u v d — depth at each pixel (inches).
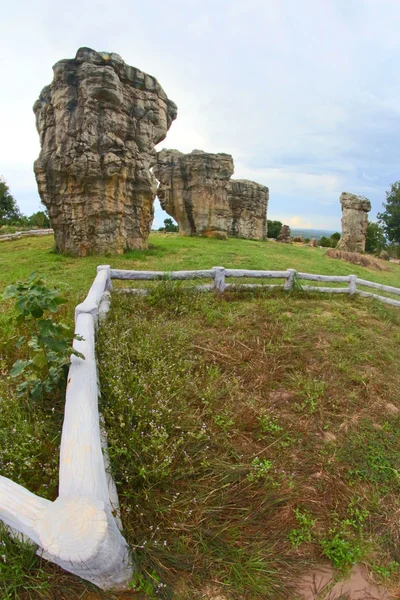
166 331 173.0
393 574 76.0
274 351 172.1
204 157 787.4
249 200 986.7
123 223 490.6
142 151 490.3
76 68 423.5
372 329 225.6
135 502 78.6
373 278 565.3
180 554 71.0
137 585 64.3
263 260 521.3
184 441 99.8
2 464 84.5
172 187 828.0
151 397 112.6
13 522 59.9
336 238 1488.7
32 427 96.6
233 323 202.1
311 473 100.9
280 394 137.9
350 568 76.0
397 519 89.0
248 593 67.7
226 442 104.9
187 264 430.9
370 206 973.2
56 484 79.5
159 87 495.5
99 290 180.5
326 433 119.0
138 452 88.2
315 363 166.1
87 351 114.7
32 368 119.1
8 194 1477.6
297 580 72.3
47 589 62.2
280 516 85.5
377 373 164.2
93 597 63.1
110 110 433.1
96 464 68.3
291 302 262.4
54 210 477.4
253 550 75.8
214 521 80.1
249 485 91.1
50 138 456.1
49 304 102.3
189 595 65.1
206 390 127.9
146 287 241.0
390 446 115.5
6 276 331.6
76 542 52.9
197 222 824.9
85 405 85.1
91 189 442.9
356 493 95.8
